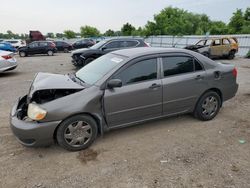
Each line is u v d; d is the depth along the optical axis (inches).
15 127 136.1
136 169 127.8
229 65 200.1
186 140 159.5
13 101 252.1
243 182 116.0
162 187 113.2
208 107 188.7
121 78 152.9
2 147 152.2
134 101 156.2
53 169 129.0
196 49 650.8
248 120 192.7
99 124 150.8
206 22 2222.0
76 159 138.6
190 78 174.4
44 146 150.3
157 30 1893.5
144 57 160.7
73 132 143.3
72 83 152.8
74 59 473.1
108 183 116.9
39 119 133.4
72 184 116.6
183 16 2161.7
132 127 179.9
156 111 167.0
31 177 122.4
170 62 169.5
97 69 167.0
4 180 120.1
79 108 139.7
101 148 150.3
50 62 663.8
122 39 462.0
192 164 131.3
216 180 117.7
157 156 140.1
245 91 285.9
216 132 171.2
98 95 145.4
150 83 159.9
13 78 391.9
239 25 1754.4
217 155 140.1
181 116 200.5
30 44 927.0
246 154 141.3
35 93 145.2
